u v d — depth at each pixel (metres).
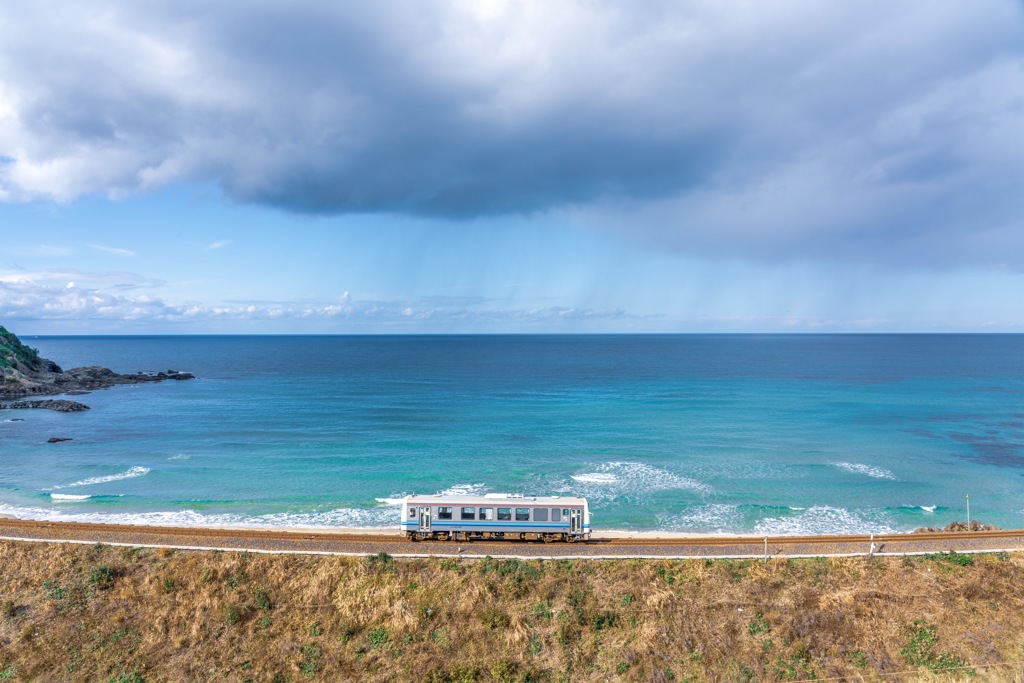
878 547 40.31
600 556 38.59
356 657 30.84
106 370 163.38
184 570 36.84
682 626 32.81
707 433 89.69
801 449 79.94
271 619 33.47
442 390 140.88
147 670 30.14
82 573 36.91
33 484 63.69
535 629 32.62
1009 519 55.84
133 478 65.81
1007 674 29.34
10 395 124.88
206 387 148.12
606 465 71.62
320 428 93.62
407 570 36.81
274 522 52.31
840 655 30.89
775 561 37.91
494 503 41.22
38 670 30.11
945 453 78.12
